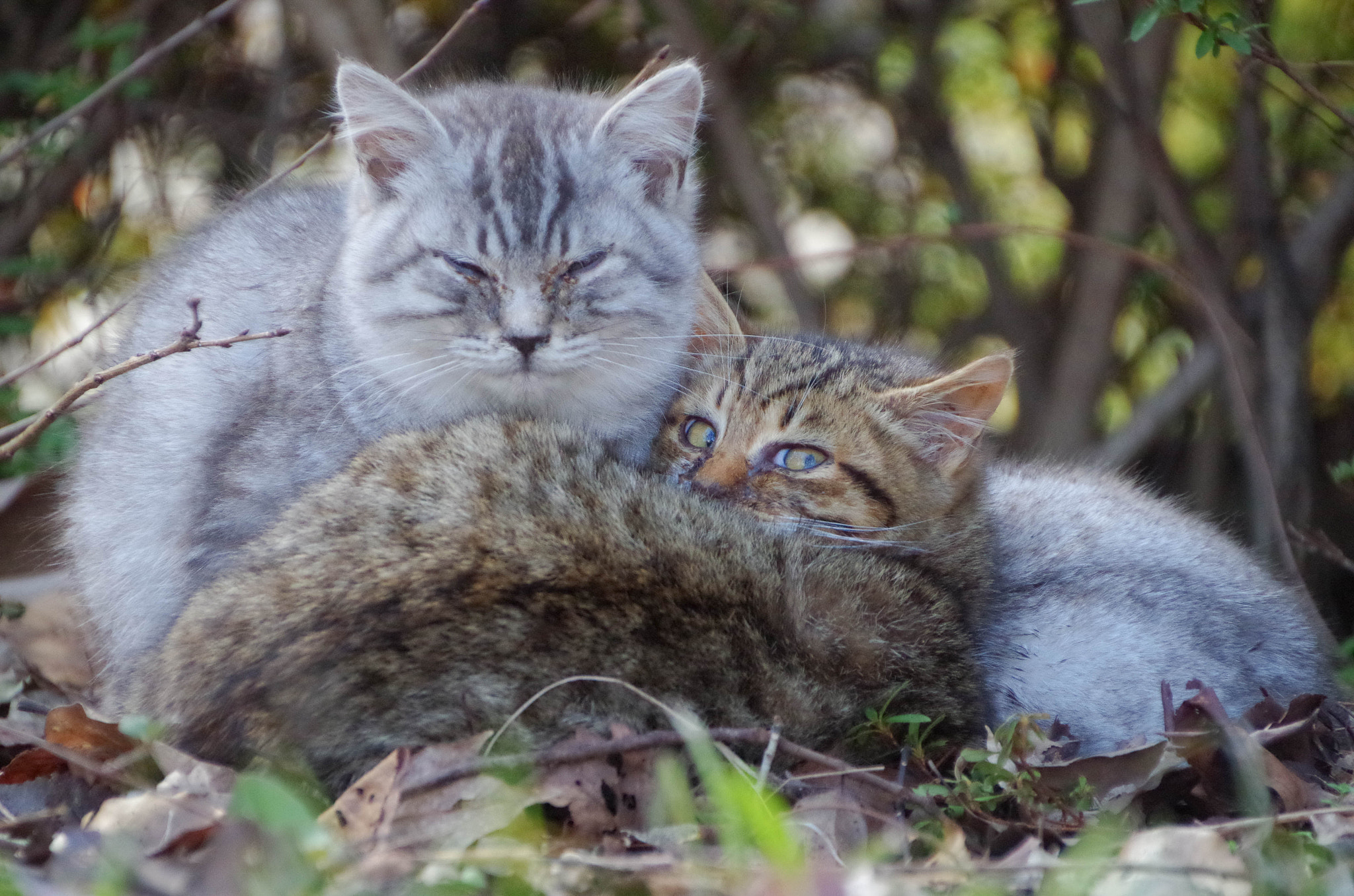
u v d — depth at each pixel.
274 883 5.85
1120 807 7.48
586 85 15.34
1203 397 17.14
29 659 10.82
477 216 9.70
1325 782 8.28
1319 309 16.20
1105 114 16.75
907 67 18.31
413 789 6.59
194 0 16.69
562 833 6.93
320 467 9.55
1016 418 18.48
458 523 7.33
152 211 16.28
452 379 9.83
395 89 9.93
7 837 6.89
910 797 7.25
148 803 6.76
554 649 6.95
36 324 15.27
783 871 5.98
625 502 7.90
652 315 10.20
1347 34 16.00
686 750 7.09
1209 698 8.31
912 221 18.89
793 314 18.72
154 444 10.22
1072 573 10.27
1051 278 18.83
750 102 18.08
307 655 6.86
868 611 8.26
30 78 14.24
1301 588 11.77
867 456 9.91
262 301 10.35
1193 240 15.05
